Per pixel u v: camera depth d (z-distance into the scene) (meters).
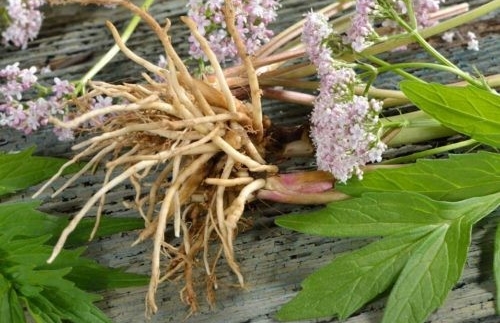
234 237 0.29
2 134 0.34
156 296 0.28
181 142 0.28
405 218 0.26
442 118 0.27
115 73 0.36
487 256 0.27
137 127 0.27
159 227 0.26
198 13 0.29
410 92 0.26
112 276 0.27
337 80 0.27
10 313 0.26
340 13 0.37
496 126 0.26
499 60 0.34
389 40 0.29
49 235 0.27
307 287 0.26
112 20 0.39
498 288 0.25
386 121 0.27
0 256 0.26
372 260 0.26
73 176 0.29
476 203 0.26
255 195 0.29
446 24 0.31
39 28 0.37
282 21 0.38
